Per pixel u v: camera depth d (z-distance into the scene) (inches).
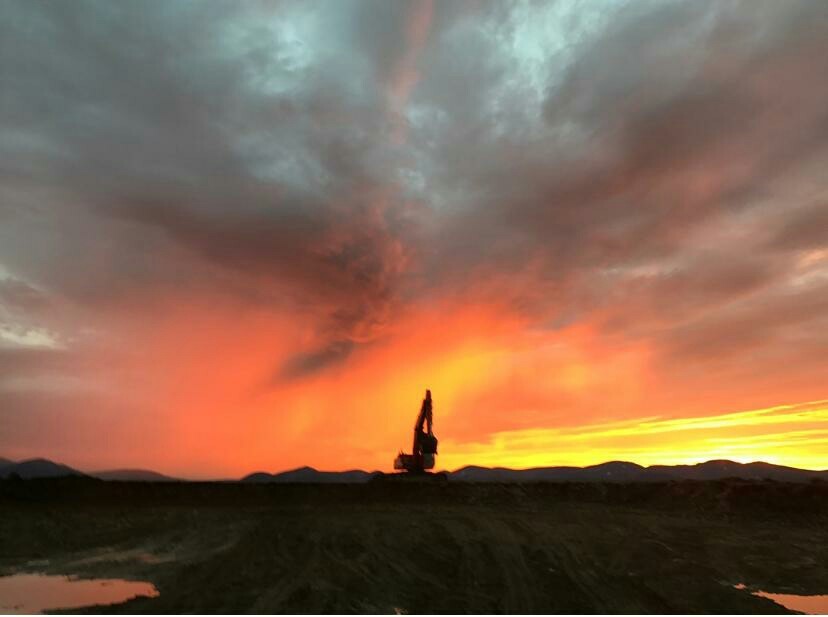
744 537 914.1
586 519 1045.2
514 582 677.3
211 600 600.7
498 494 1293.1
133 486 1230.9
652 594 642.8
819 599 653.9
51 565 747.4
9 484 1171.9
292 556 773.3
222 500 1217.4
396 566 736.3
